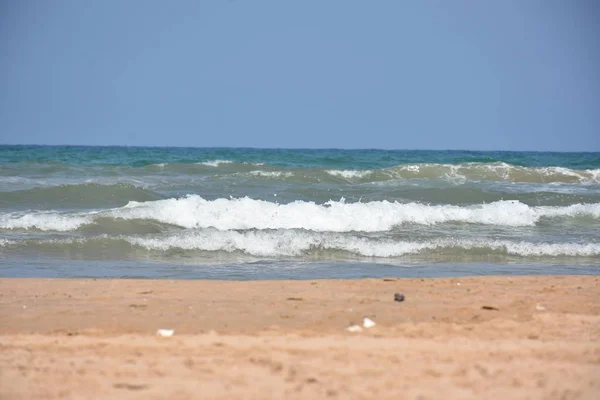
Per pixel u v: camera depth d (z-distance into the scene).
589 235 37.59
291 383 11.52
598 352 13.83
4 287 22.03
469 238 34.94
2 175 61.81
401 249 32.44
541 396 10.86
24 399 10.81
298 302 20.00
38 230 35.91
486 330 16.20
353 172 63.38
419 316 18.20
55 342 14.81
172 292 21.47
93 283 22.97
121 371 12.34
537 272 28.28
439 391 11.08
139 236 33.03
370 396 10.80
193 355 13.55
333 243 32.75
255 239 32.75
